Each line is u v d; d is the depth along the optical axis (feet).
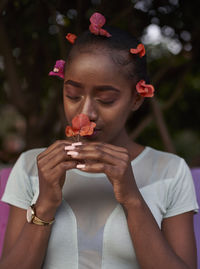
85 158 3.29
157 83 8.84
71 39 3.96
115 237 3.84
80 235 3.88
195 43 7.60
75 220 3.92
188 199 4.12
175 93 8.82
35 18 7.32
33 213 3.61
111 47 3.50
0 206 5.32
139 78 3.70
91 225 3.91
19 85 8.05
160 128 7.48
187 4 7.00
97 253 3.85
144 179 4.12
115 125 3.60
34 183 4.17
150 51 9.15
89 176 4.10
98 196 4.01
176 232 4.01
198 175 5.57
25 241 3.67
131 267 3.87
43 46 8.00
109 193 4.02
